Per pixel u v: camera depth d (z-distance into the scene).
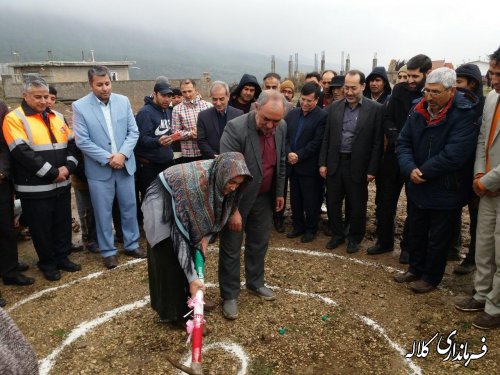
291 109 5.74
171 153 5.62
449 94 3.62
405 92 4.55
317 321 3.78
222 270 3.77
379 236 5.09
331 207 5.23
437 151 3.80
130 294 4.29
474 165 3.70
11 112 4.26
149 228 3.10
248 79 5.47
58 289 4.46
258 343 3.49
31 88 4.25
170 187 3.03
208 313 3.90
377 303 4.05
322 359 3.31
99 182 4.73
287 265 4.87
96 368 3.25
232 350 3.41
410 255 4.38
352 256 5.10
